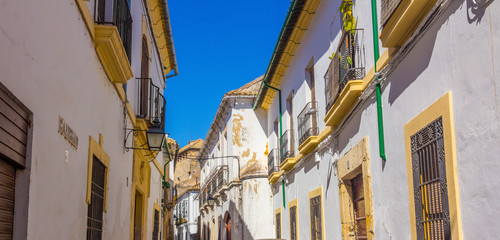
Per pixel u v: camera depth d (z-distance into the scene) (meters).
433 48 5.22
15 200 3.54
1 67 3.08
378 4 7.10
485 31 4.12
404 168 6.14
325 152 10.77
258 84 20.30
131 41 8.05
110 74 6.88
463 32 4.52
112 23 5.96
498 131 3.95
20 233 3.52
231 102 20.05
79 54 5.15
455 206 4.66
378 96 7.03
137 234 11.18
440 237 5.07
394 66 6.39
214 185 24.98
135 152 9.71
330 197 10.30
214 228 26.77
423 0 5.14
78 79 5.12
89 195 5.64
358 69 7.88
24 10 3.46
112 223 7.36
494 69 3.99
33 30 3.66
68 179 4.77
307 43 12.31
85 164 5.52
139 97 9.77
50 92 4.11
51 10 4.12
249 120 19.88
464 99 4.52
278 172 16.27
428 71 5.35
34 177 3.70
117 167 7.71
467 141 4.46
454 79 4.72
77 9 5.03
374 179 7.39
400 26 5.75
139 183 10.50
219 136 24.45
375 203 7.35
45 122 3.98
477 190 4.28
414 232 5.75
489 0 4.03
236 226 19.62
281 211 16.19
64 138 4.58
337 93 8.67
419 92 5.62
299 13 11.75
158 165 14.51
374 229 7.40
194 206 40.50
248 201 18.48
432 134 5.24
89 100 5.67
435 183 5.21
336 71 8.78
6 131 3.21
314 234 11.67
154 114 9.98
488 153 4.11
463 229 4.55
